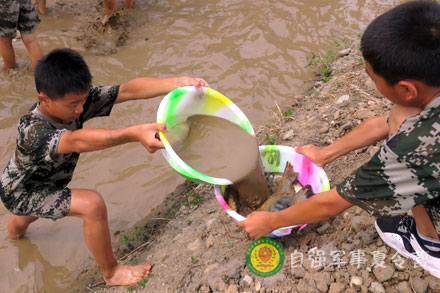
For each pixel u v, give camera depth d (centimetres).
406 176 170
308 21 518
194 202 336
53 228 337
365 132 253
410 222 234
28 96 435
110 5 512
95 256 271
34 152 244
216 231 293
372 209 184
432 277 226
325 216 205
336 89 405
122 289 284
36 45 445
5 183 261
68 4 564
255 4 554
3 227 336
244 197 270
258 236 238
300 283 239
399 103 178
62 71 233
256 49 484
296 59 468
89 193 259
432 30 152
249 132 261
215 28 518
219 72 458
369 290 229
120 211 346
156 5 560
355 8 535
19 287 303
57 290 300
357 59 443
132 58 480
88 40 505
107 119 411
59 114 252
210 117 266
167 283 271
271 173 295
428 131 165
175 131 250
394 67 159
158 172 373
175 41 501
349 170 310
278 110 412
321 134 358
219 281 251
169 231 318
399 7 162
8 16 413
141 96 287
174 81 275
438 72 156
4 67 464
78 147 239
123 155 387
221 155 252
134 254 311
